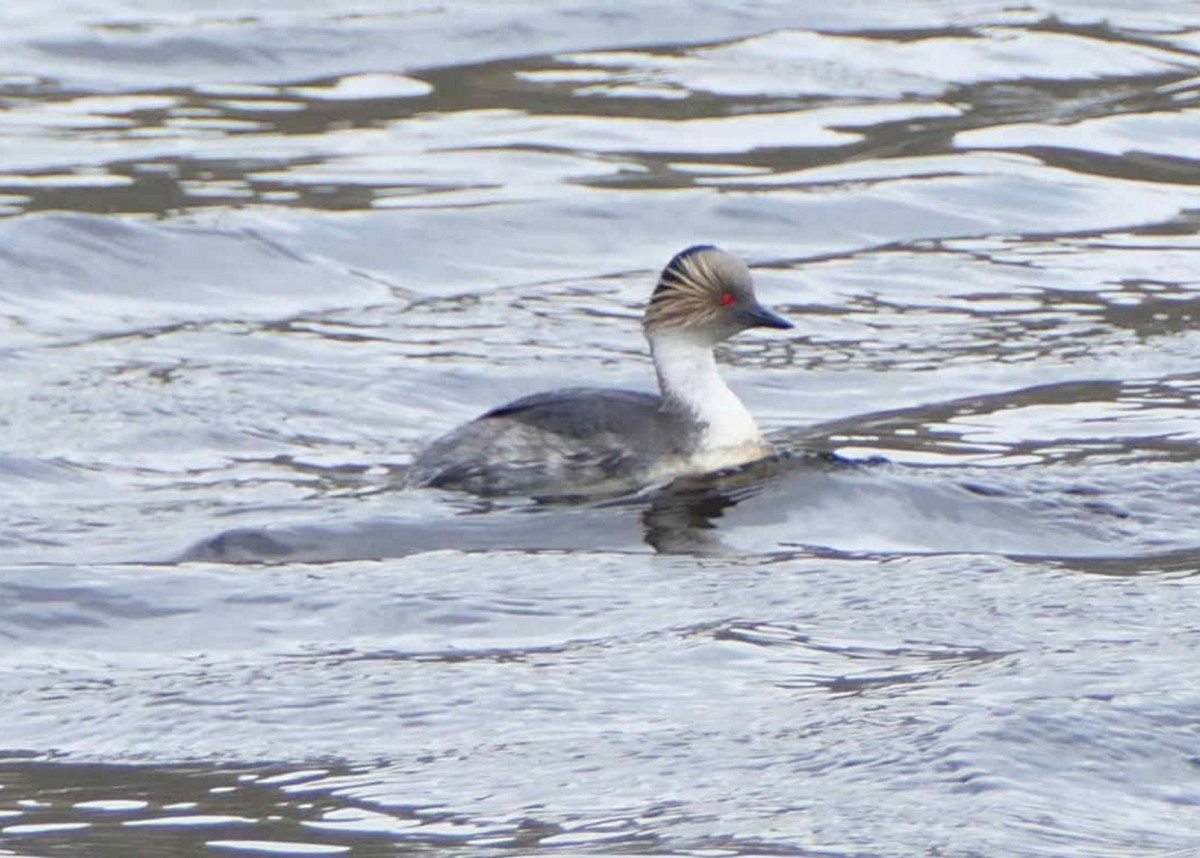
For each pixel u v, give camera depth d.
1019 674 11.22
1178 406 17.11
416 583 13.08
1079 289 20.45
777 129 25.06
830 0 29.61
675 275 15.33
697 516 14.27
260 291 20.44
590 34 28.22
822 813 9.49
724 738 10.48
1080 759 10.05
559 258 21.50
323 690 11.36
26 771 10.35
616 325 19.61
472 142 24.56
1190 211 22.72
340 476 15.51
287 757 10.45
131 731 10.88
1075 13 29.33
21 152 23.86
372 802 9.83
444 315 19.81
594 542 13.84
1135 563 13.41
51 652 12.16
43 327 19.34
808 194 22.97
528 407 15.28
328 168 23.62
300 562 13.51
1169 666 11.31
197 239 21.23
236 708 11.16
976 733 10.25
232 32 28.00
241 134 24.78
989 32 28.45
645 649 11.88
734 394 16.00
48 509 14.69
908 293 20.42
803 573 13.17
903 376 18.08
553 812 9.62
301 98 26.16
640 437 15.04
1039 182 23.38
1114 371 18.08
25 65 27.00
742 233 22.09
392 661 11.84
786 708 10.88
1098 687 10.95
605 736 10.58
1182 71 27.16
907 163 23.88
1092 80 26.84
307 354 18.58
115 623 12.55
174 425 16.53
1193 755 10.14
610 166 23.84
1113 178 23.62
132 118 25.28
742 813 9.52
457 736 10.70
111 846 9.35
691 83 26.59
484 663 11.74
